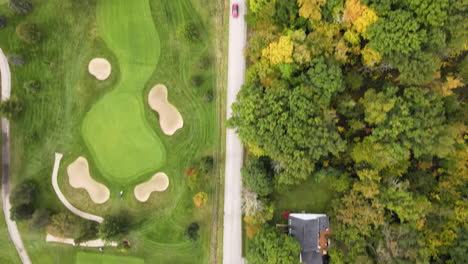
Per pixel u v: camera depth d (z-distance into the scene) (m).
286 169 41.44
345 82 44.81
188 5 50.56
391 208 40.47
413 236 40.00
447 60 45.88
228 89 49.75
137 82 51.72
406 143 39.53
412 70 39.81
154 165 51.47
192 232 47.78
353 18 41.41
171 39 50.94
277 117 40.56
